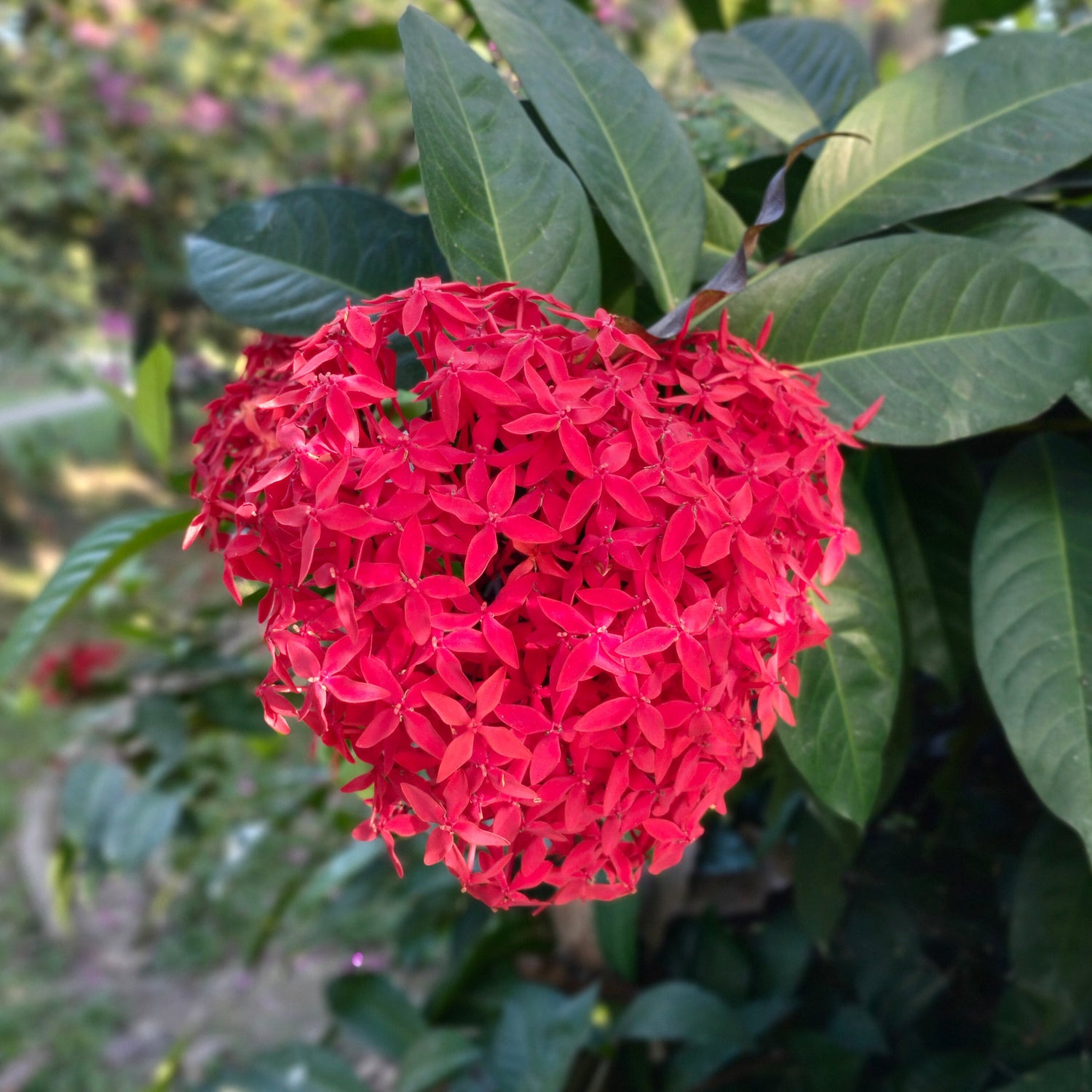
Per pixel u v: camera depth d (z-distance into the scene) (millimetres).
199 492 373
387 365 351
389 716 319
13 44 2441
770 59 553
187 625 944
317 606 330
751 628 340
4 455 3932
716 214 465
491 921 747
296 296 436
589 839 341
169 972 1570
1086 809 386
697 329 398
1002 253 384
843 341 395
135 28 2371
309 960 1533
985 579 421
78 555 462
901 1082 590
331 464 322
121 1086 1360
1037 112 429
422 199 661
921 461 490
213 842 1648
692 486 326
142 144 2498
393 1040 766
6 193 2504
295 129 2281
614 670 317
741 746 354
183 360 2527
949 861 612
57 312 2895
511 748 317
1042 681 400
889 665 406
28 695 1165
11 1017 1493
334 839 1320
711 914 679
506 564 343
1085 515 424
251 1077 737
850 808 400
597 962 714
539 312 353
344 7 1475
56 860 1046
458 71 380
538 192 385
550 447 325
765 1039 670
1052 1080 514
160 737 860
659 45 1216
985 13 691
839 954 658
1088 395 406
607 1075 690
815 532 358
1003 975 608
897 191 430
